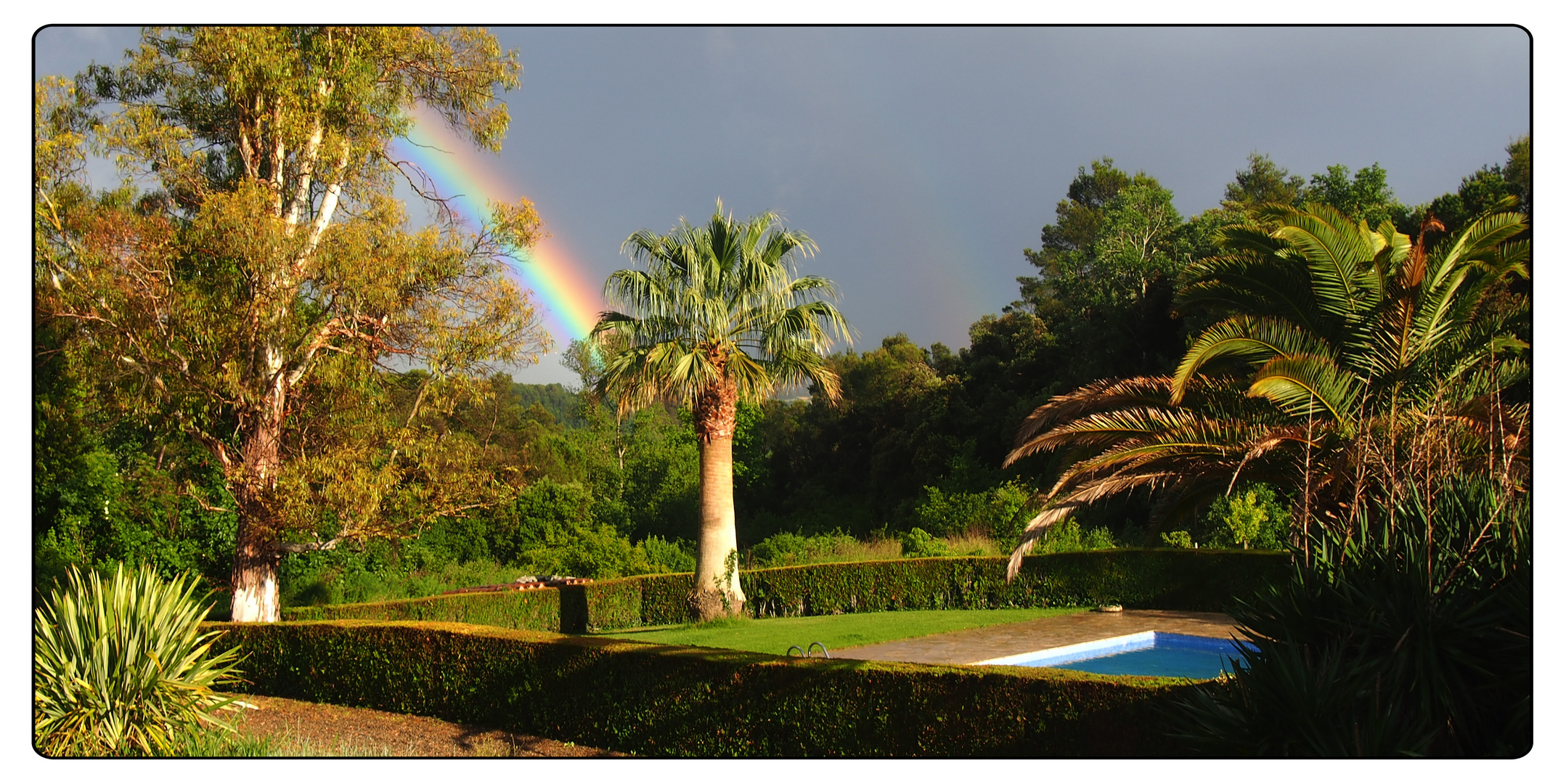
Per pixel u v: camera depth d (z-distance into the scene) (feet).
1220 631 51.80
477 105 57.00
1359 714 18.66
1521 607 18.78
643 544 92.48
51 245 44.29
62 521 56.34
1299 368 35.55
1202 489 47.34
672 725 27.55
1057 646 47.91
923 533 79.25
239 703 28.48
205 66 50.90
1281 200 161.07
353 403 50.72
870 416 161.89
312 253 47.57
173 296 45.03
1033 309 188.96
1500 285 42.01
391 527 50.24
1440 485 22.39
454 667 33.22
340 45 51.90
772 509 168.45
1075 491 38.75
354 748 28.30
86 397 52.31
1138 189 139.54
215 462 60.90
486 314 50.31
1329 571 21.49
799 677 25.79
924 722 23.93
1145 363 115.44
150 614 26.43
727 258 60.49
